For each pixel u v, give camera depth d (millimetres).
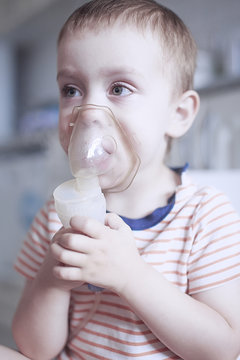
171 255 630
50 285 592
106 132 569
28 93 2857
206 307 569
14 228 1740
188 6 1748
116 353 613
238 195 843
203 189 696
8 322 1593
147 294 524
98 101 600
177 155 1118
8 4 2508
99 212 504
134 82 608
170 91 679
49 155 1559
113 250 496
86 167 541
